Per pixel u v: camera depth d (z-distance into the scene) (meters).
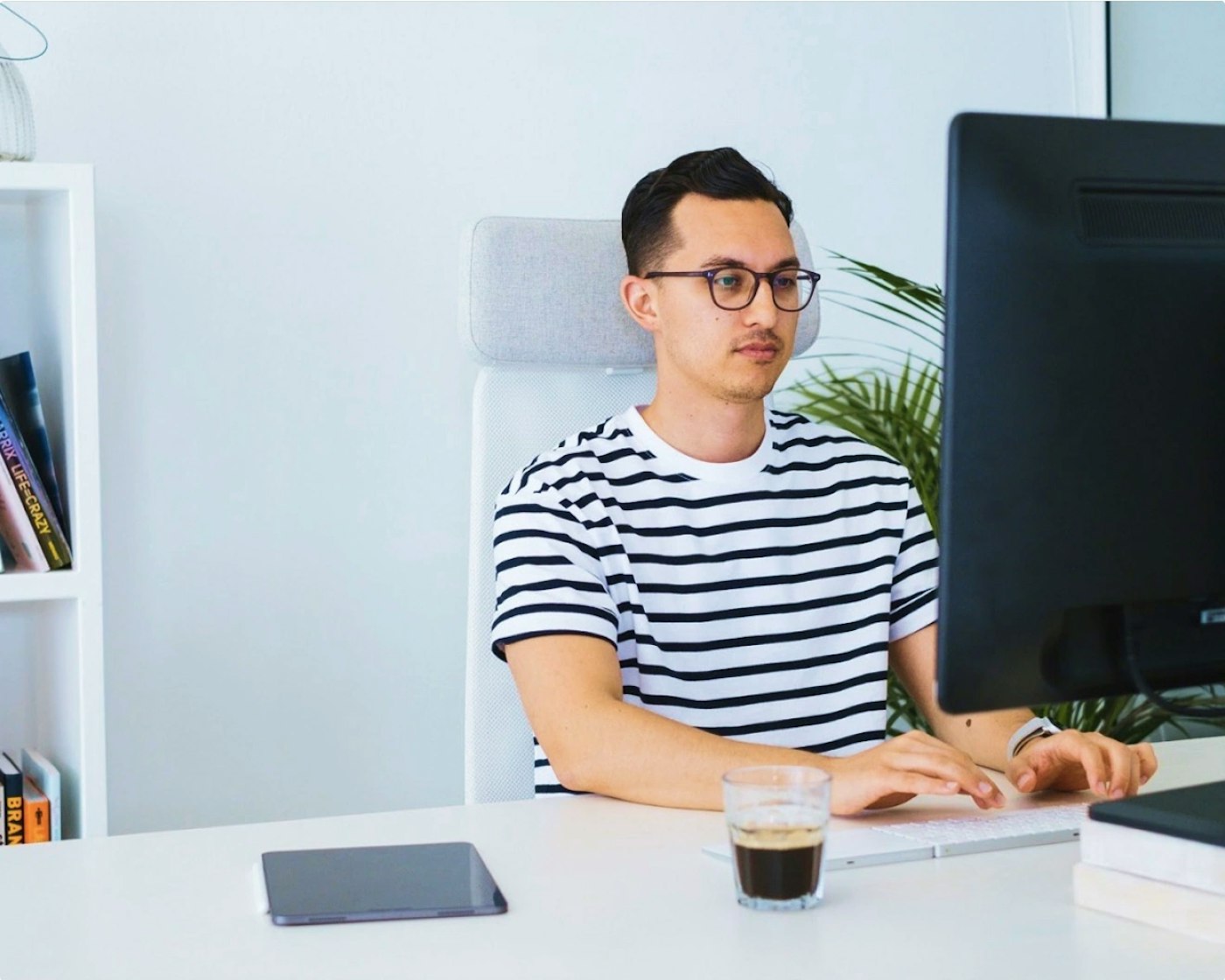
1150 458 0.88
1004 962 0.82
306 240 2.29
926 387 2.66
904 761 1.14
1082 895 0.92
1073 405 0.86
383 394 2.35
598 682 1.38
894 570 1.66
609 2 2.46
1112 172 0.86
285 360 2.29
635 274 1.64
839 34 2.62
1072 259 0.85
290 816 2.32
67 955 0.85
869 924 0.89
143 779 2.23
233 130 2.24
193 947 0.86
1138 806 0.91
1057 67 2.80
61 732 1.93
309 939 0.87
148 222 2.20
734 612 1.58
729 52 2.55
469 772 1.61
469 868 1.00
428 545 2.39
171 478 2.23
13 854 1.06
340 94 2.30
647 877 0.99
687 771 1.21
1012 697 0.88
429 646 2.40
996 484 0.85
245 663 2.28
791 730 1.58
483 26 2.39
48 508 1.80
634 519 1.57
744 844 0.91
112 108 2.17
